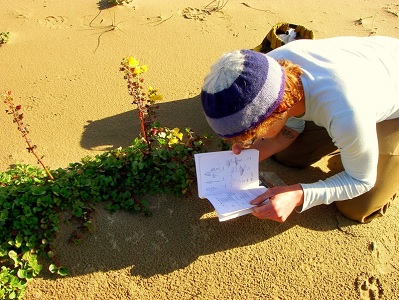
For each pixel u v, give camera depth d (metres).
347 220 2.97
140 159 2.93
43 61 4.38
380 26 4.99
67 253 2.71
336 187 2.43
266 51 3.69
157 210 2.91
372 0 5.47
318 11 5.26
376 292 2.73
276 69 1.91
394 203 3.11
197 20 5.02
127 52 4.51
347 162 2.35
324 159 3.39
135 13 5.10
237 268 2.75
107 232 2.79
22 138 3.60
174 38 4.73
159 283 2.69
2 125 3.70
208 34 4.80
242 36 4.79
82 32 4.77
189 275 2.72
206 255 2.78
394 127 2.71
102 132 3.65
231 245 2.82
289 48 2.34
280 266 2.77
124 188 2.94
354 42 2.44
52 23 4.90
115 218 2.84
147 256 2.76
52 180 2.88
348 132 2.14
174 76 4.23
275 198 2.38
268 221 2.93
